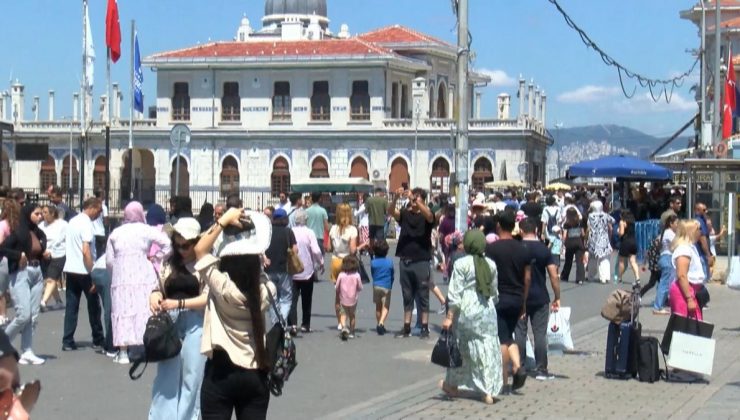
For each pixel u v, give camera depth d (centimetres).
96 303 1942
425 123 8156
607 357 1672
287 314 2086
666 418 1368
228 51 8556
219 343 973
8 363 691
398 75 8606
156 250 1691
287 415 1389
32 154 4319
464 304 1456
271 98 8456
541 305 1633
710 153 4703
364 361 1856
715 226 3681
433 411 1409
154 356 1173
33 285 1786
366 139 8250
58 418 1366
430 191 7894
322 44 8500
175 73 8531
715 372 1753
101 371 1719
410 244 2139
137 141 8469
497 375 1472
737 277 2270
